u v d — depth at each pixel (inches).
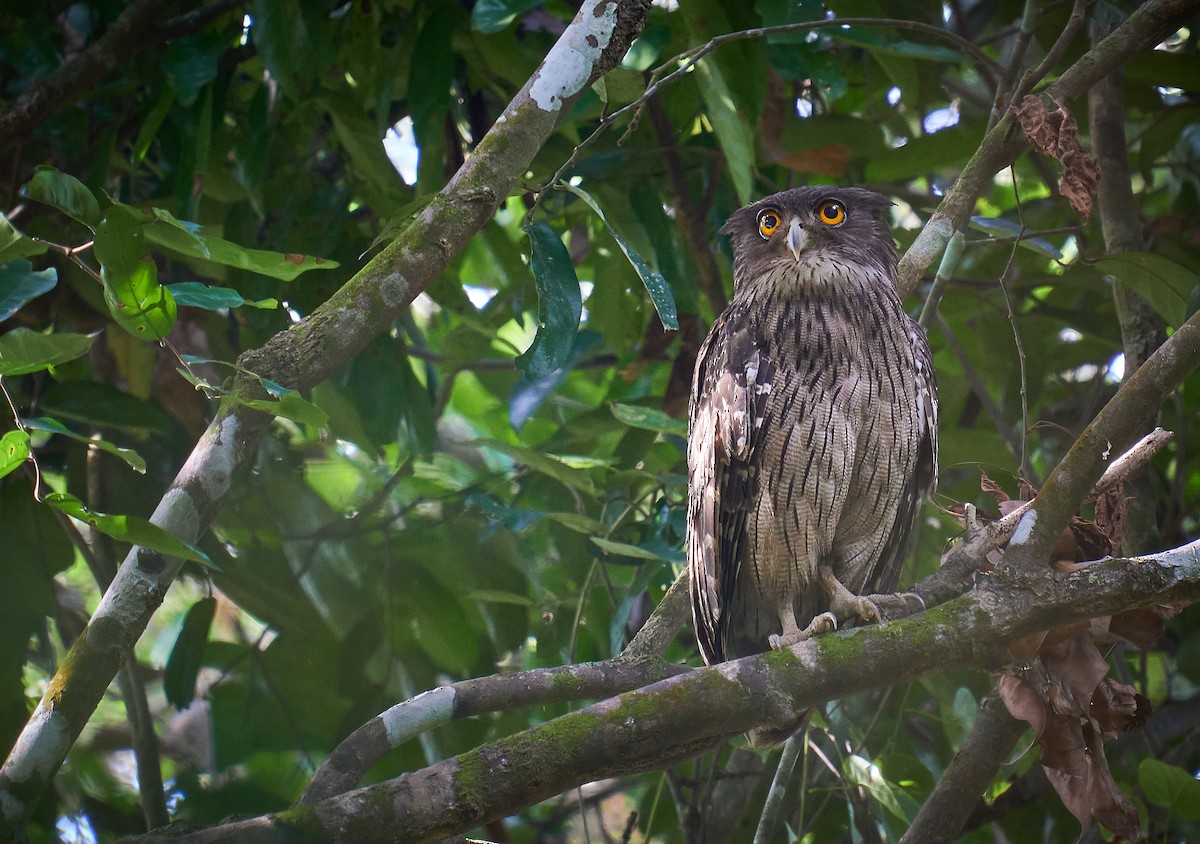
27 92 379.9
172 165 415.2
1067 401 499.8
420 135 361.1
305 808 204.7
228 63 404.2
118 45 388.5
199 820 413.7
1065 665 260.1
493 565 432.8
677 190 414.3
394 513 453.1
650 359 424.5
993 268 462.3
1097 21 415.8
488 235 450.0
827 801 406.6
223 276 403.2
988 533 273.4
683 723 231.6
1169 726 445.1
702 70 352.5
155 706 519.2
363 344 242.2
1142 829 364.5
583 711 229.6
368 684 405.7
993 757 336.2
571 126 410.9
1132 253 350.6
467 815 211.8
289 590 418.6
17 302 218.1
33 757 205.8
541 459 370.6
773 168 468.4
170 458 412.5
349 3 420.5
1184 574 252.2
